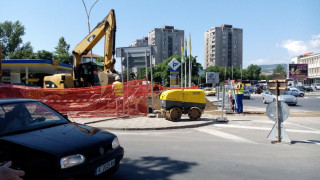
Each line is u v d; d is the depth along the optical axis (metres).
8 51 51.06
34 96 13.37
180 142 7.01
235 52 135.62
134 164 5.08
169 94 10.48
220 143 6.87
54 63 30.23
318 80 82.38
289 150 6.13
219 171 4.68
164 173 4.57
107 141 3.80
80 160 3.28
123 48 12.48
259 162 5.20
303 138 7.54
